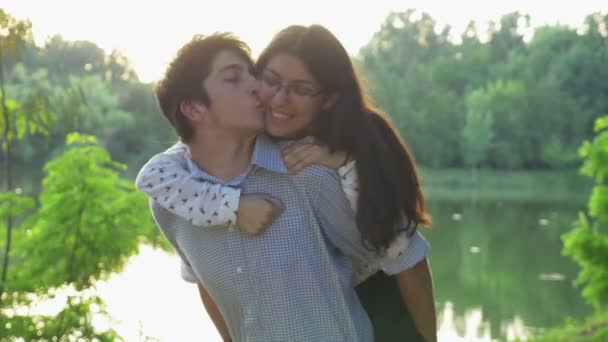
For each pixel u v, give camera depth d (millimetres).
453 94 79688
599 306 10352
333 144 2408
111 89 58344
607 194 10234
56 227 7230
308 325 2430
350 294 2547
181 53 2482
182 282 14562
